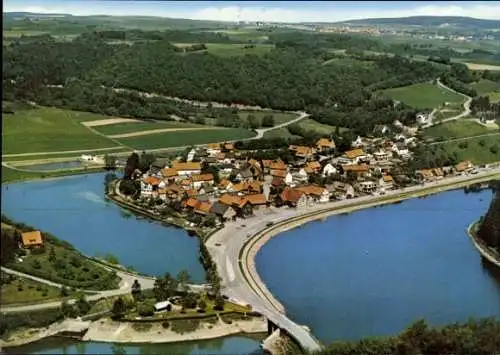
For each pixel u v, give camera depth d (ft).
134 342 570.87
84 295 623.36
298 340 554.46
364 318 620.08
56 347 561.02
